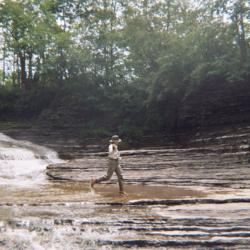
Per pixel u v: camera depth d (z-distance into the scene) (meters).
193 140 22.19
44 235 6.24
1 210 7.66
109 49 33.03
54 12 36.03
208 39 23.86
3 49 36.66
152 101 26.25
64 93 31.92
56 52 33.12
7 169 16.14
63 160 20.48
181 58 24.23
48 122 29.19
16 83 41.31
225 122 22.38
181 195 9.48
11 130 27.28
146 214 7.28
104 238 6.00
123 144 24.42
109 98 29.86
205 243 5.81
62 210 7.68
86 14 35.28
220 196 9.19
